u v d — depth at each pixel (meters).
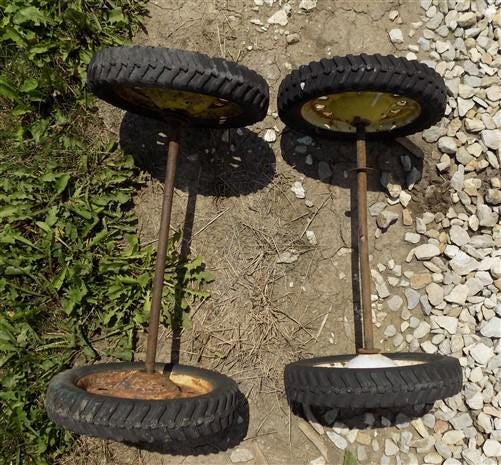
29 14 1.14
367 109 1.08
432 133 1.29
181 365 1.09
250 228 1.24
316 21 1.31
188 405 0.86
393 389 0.93
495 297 1.24
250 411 1.18
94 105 1.19
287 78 1.05
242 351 1.20
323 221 1.27
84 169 1.15
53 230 1.12
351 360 1.08
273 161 1.26
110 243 1.15
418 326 1.24
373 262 1.26
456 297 1.24
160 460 1.14
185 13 1.27
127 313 1.16
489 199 1.25
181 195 1.21
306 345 1.22
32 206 1.12
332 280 1.25
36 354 1.09
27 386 1.08
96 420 0.83
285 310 1.23
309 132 1.21
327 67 0.97
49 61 1.17
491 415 1.20
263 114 1.02
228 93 0.90
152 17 1.25
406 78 0.97
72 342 1.11
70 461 1.11
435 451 1.20
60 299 1.12
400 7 1.33
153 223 1.20
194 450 1.16
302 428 1.19
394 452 1.19
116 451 1.13
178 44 1.26
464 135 1.29
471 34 1.31
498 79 1.30
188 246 1.20
